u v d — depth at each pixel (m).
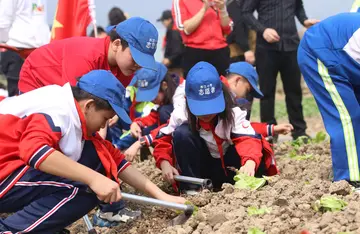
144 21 4.99
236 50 9.86
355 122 5.04
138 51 4.90
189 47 8.68
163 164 5.59
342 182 4.76
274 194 4.87
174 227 4.60
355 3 5.65
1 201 4.36
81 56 5.00
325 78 5.11
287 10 8.91
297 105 9.17
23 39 7.89
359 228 4.04
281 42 8.89
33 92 4.41
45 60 5.12
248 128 5.49
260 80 9.09
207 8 8.46
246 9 8.98
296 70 9.05
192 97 5.29
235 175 5.56
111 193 4.19
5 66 9.05
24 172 4.30
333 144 5.09
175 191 5.86
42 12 8.07
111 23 10.87
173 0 8.71
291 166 6.41
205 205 4.92
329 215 4.27
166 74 6.72
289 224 4.28
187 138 5.50
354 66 5.04
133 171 4.87
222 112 5.38
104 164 4.46
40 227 4.28
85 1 7.06
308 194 4.71
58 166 4.12
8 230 4.26
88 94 4.28
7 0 7.47
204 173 5.81
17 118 4.30
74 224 5.40
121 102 4.36
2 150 4.29
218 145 5.52
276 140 8.59
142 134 6.92
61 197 4.32
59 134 4.21
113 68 5.11
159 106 6.81
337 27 5.11
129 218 5.18
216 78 5.29
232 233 4.23
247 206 4.70
